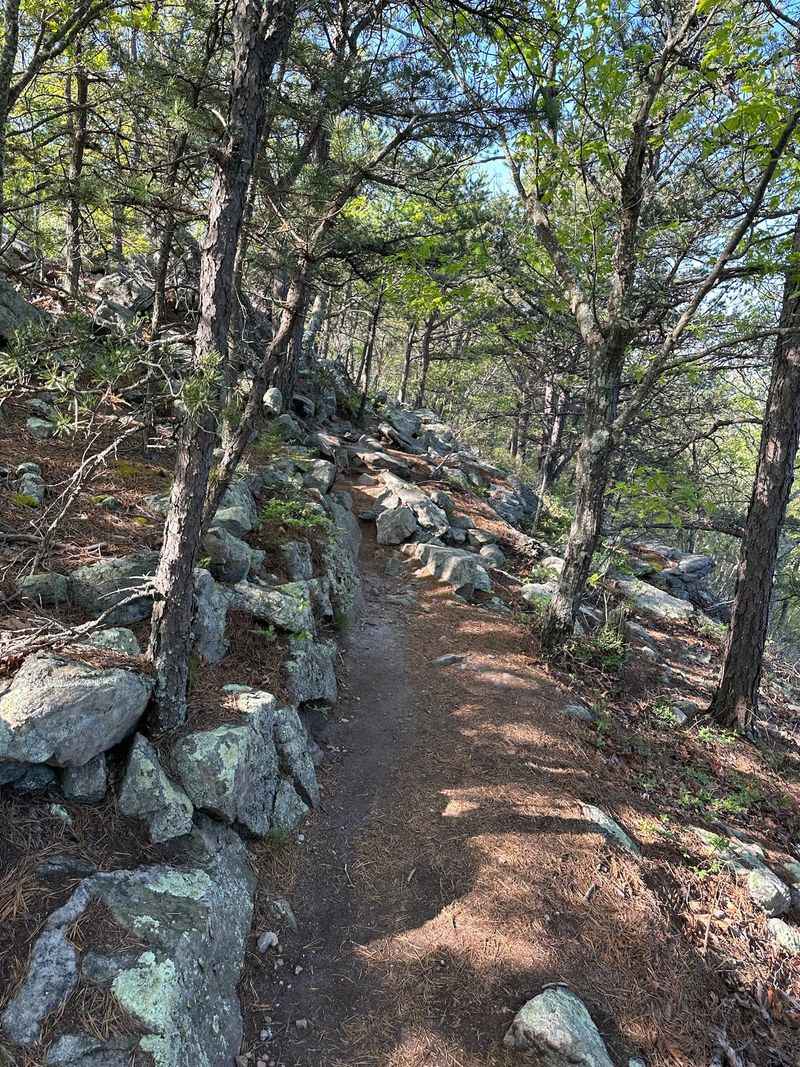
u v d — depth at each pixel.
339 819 5.05
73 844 3.29
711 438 11.22
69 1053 2.49
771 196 7.46
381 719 6.53
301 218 7.73
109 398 4.11
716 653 11.88
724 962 4.63
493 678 7.60
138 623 4.64
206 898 3.46
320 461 11.90
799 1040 4.26
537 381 21.89
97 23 8.33
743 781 7.46
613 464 13.30
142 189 4.96
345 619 8.16
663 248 9.83
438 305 8.55
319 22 8.45
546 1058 3.42
